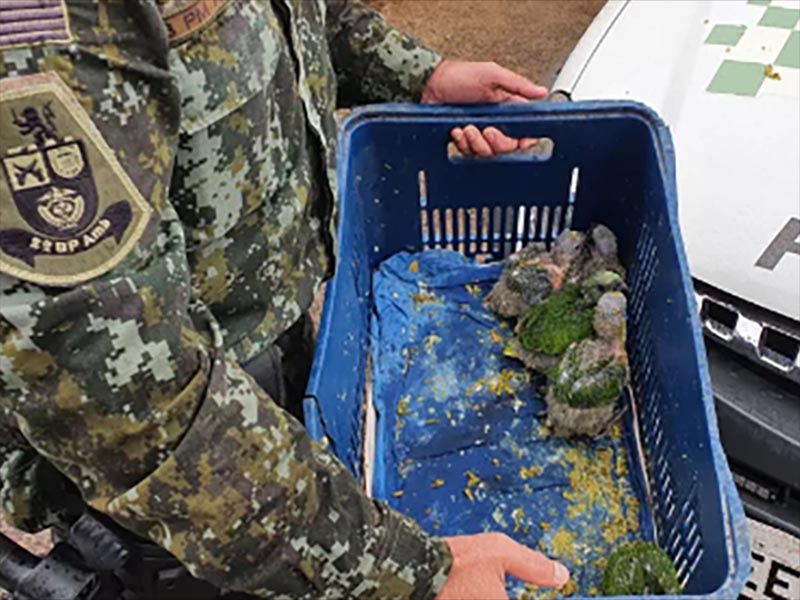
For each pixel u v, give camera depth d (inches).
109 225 27.8
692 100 68.5
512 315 70.9
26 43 25.8
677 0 79.6
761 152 63.4
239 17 34.9
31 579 39.8
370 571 34.0
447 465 64.4
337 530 33.3
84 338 28.0
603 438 64.2
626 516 60.7
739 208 60.8
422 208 73.4
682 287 55.4
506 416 66.2
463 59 126.6
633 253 68.9
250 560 32.1
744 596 57.2
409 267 74.7
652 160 64.3
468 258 76.1
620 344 63.3
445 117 66.5
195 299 34.4
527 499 62.0
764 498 55.6
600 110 65.7
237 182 37.2
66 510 42.3
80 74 26.8
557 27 131.5
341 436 58.8
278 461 32.0
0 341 27.5
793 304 55.9
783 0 74.0
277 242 41.4
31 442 30.6
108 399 28.9
